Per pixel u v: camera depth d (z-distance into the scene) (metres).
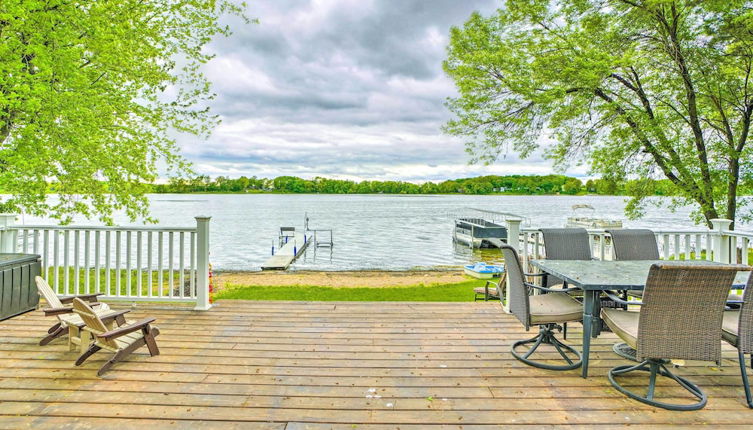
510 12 9.50
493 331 4.03
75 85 5.92
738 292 4.67
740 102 8.87
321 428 2.25
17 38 5.86
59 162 6.69
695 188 9.23
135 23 7.43
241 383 2.82
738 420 2.35
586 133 9.86
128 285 4.78
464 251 19.14
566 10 9.22
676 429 2.25
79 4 6.11
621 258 4.14
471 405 2.52
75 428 2.23
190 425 2.27
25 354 3.31
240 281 9.46
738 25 8.07
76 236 4.84
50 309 3.24
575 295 3.76
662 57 9.05
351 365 3.16
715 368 3.13
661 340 2.44
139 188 8.05
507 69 9.08
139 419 2.33
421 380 2.89
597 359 3.29
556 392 2.71
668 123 9.23
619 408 2.49
